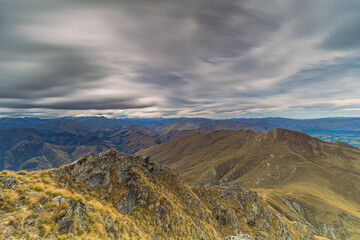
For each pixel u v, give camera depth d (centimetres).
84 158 4325
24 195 2478
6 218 2036
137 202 4394
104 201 3656
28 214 2214
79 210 2817
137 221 3847
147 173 6162
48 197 2644
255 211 8106
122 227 3184
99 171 4172
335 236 14962
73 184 3588
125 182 4506
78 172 3916
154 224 4112
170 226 4412
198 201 6931
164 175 7044
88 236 2488
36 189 2722
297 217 15438
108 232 2844
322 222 16188
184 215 5288
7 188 2491
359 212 18725
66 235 2303
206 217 6300
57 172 3666
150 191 4938
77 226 2520
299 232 9219
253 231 7000
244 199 8731
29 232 2036
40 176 3272
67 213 2564
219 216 7088
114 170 4641
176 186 6850
